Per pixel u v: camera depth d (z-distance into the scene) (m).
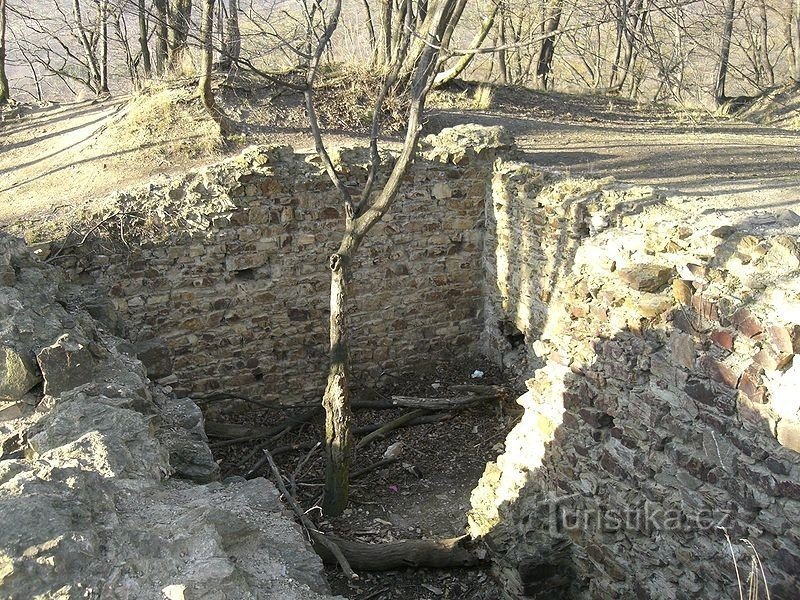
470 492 8.03
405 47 8.09
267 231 9.21
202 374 9.29
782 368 4.21
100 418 3.95
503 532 6.32
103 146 11.36
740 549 4.48
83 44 18.55
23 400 4.32
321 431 9.39
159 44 14.63
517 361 10.24
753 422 4.37
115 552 2.89
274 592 2.99
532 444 6.32
